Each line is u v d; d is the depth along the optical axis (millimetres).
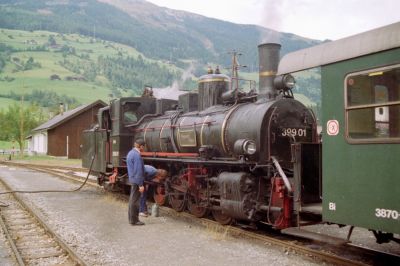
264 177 8820
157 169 12453
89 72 190875
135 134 14430
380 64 5809
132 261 7023
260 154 8727
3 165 34000
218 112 10398
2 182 19266
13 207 12539
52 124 44500
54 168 29594
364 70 6016
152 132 13281
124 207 12500
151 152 13359
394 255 6957
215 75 11391
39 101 136625
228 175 9078
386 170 5684
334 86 6453
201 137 10602
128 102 14375
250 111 9266
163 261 7035
